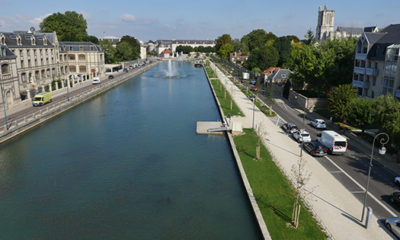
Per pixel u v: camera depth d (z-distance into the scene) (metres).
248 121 64.00
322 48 84.88
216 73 162.12
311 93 88.06
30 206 33.44
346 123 61.53
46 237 28.09
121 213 31.91
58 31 158.62
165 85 128.12
